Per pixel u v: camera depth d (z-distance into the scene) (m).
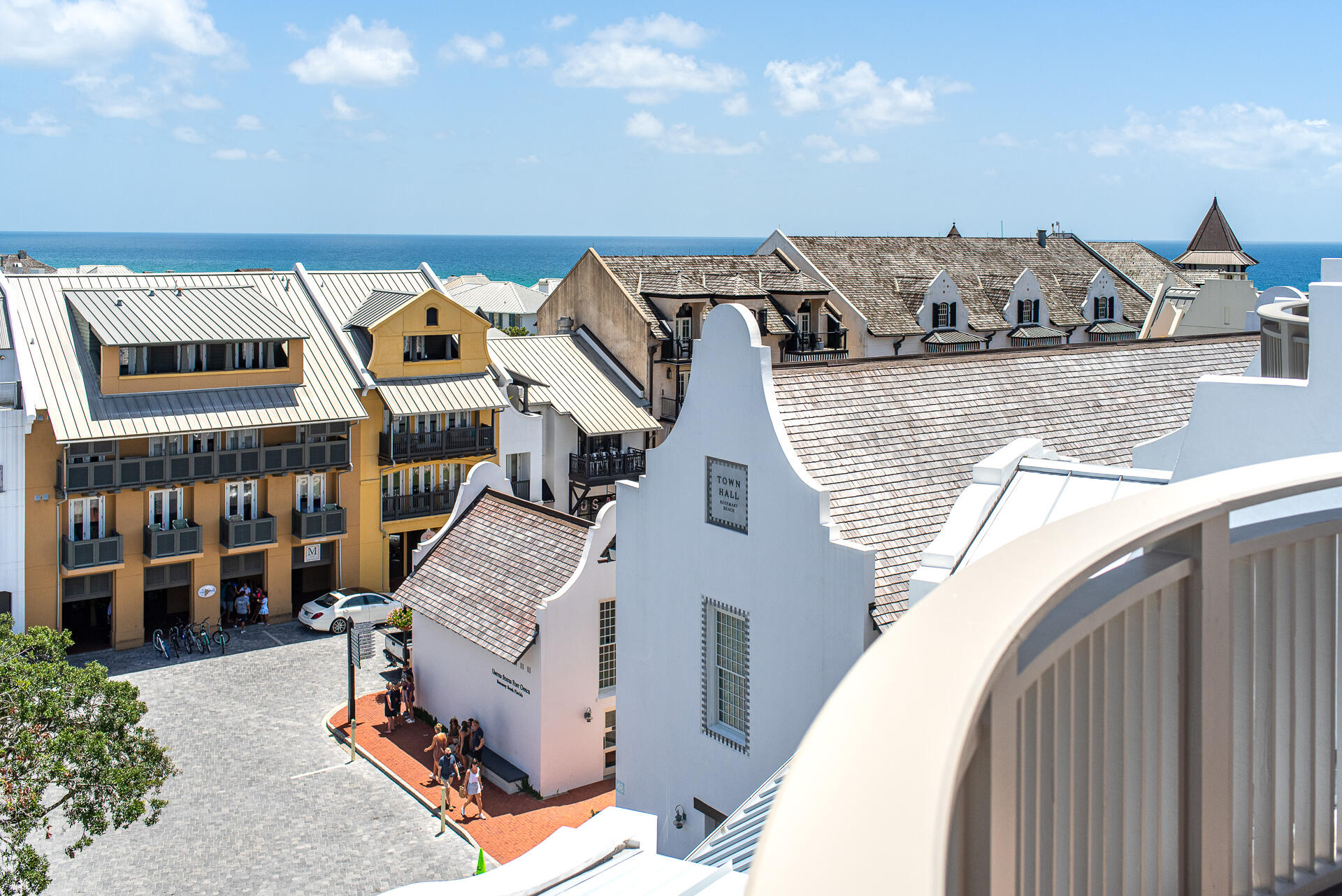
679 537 20.77
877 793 1.79
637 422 50.41
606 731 30.47
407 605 33.50
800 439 18.66
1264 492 4.02
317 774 30.28
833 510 17.92
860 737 1.99
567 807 28.73
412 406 44.03
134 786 20.75
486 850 26.45
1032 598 2.71
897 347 61.34
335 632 42.03
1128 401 22.78
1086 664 3.52
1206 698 3.97
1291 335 12.07
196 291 43.69
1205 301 51.88
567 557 30.64
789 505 18.08
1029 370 22.30
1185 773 4.02
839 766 1.89
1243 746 4.41
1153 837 3.96
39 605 38.31
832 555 17.30
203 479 40.16
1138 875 3.88
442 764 28.59
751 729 19.34
